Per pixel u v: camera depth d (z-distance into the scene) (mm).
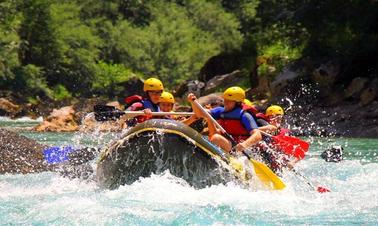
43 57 127562
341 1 71062
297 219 16578
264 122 23188
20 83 114688
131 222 15742
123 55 165125
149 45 175000
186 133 19719
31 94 115438
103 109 22328
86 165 26594
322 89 62344
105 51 162000
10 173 26266
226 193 19344
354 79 59781
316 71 63219
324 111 58094
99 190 21141
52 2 133625
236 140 22078
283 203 18609
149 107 23328
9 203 18453
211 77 94062
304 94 63156
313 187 22359
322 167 29984
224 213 16922
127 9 199250
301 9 75188
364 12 69500
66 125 58125
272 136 22328
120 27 171375
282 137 24031
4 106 89188
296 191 21469
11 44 114125
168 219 16078
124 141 20188
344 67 63281
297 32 79938
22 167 27469
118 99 134375
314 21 74125
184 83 88938
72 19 142750
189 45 193750
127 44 166375
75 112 60000
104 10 181000
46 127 57188
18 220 16031
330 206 18453
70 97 125125
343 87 61812
